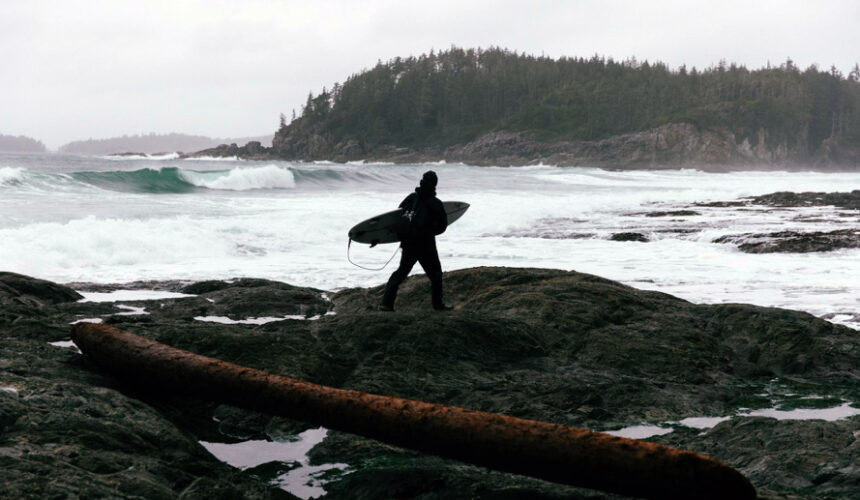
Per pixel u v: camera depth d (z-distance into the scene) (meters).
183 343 5.56
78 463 3.14
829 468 3.58
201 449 3.84
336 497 3.63
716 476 2.79
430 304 7.91
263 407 3.95
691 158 197.62
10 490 2.74
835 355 6.27
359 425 3.64
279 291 8.73
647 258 14.54
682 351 6.20
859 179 83.38
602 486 3.07
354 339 6.12
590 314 6.99
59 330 6.30
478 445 3.32
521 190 39.91
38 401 3.72
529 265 13.43
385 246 16.16
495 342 6.19
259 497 3.36
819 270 12.80
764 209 27.92
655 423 4.76
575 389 5.23
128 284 10.55
